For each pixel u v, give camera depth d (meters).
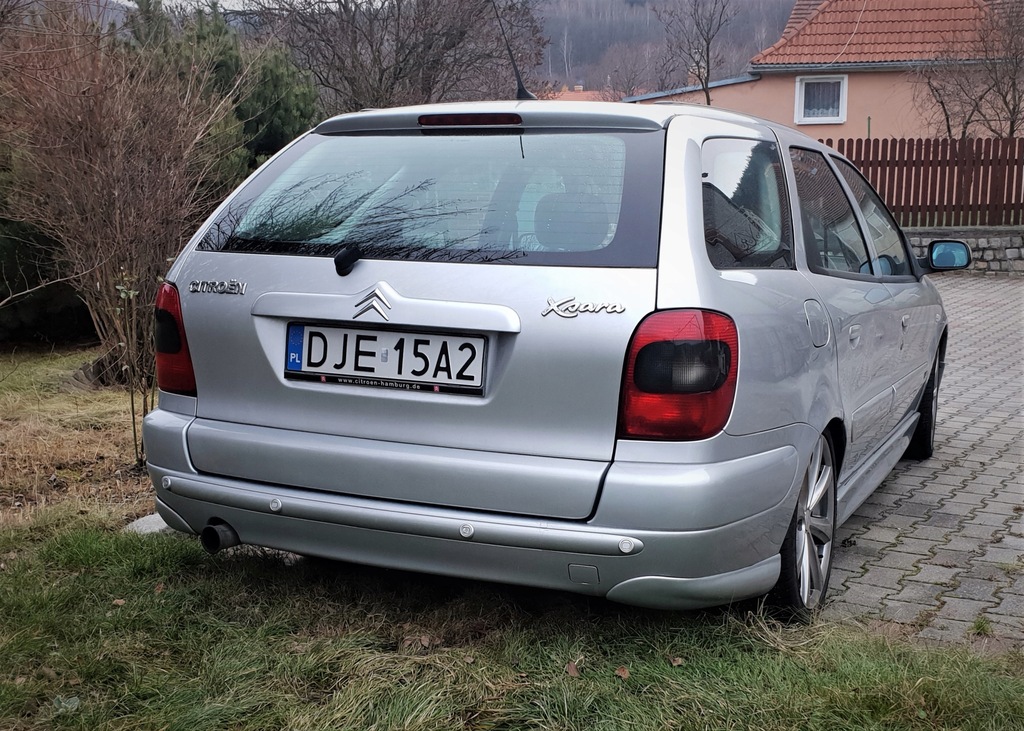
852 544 4.18
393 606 3.22
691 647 2.90
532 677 2.74
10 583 3.35
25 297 8.16
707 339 2.60
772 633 3.00
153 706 2.60
